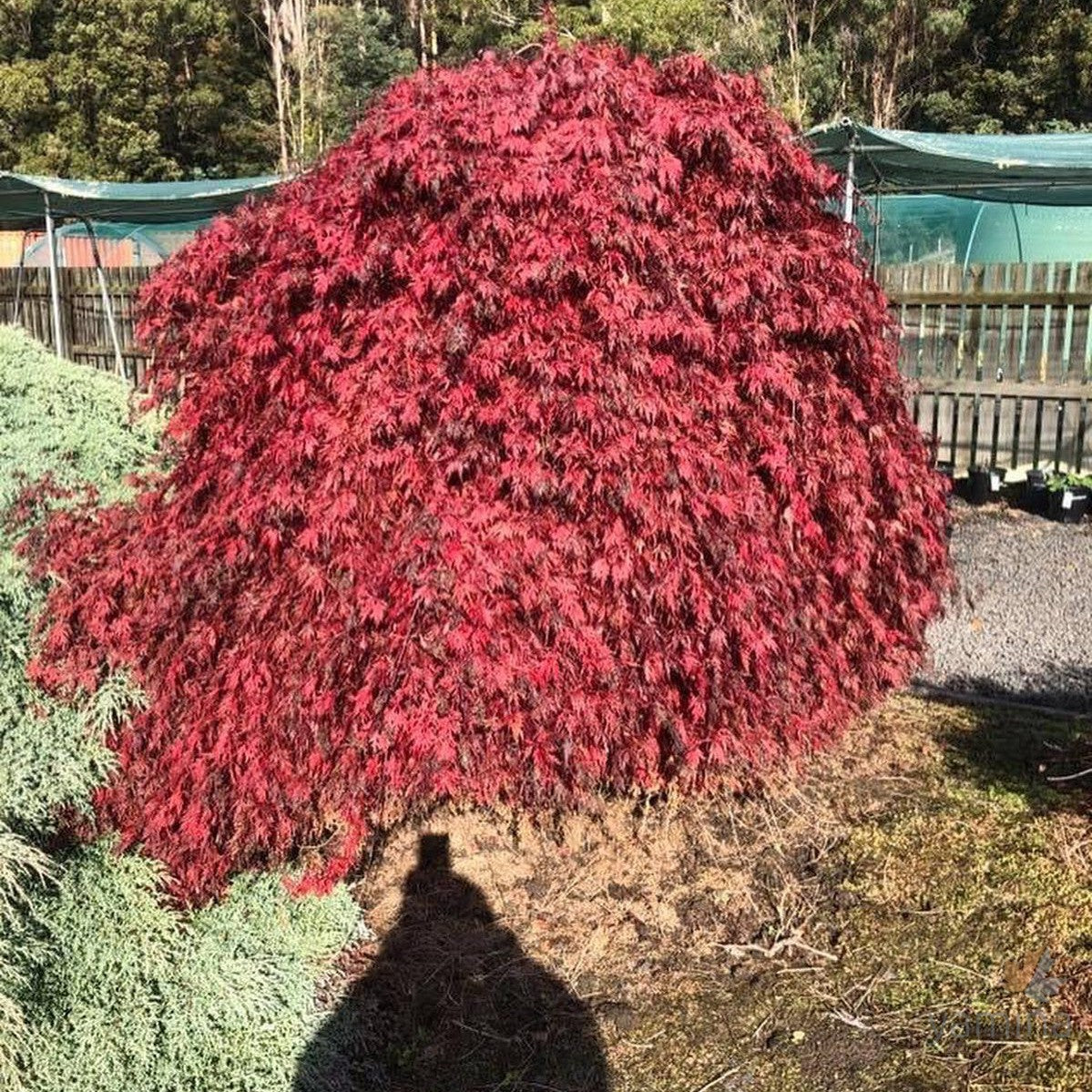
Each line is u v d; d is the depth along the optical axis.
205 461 2.85
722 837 3.41
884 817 3.48
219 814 2.79
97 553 3.11
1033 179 8.48
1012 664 4.98
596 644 2.56
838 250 3.05
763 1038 2.63
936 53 21.56
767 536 2.79
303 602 2.59
